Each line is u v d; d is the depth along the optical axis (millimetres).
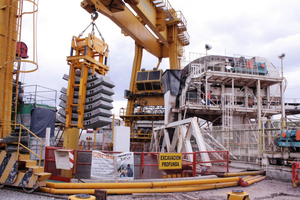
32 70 12703
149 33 36469
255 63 29531
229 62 29797
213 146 22391
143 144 39656
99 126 13461
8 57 12719
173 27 35781
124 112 40656
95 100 13195
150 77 38688
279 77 29344
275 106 31188
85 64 13805
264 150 15680
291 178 12992
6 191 9359
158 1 28812
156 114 38562
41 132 18562
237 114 29172
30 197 8625
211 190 11031
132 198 9211
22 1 13102
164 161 11469
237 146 19422
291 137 13727
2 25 12469
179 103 31625
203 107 27516
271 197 9844
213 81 30203
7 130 12320
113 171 10742
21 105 18391
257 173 14758
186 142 17719
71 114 14273
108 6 20312
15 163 9297
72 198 5535
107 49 15883
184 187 10805
